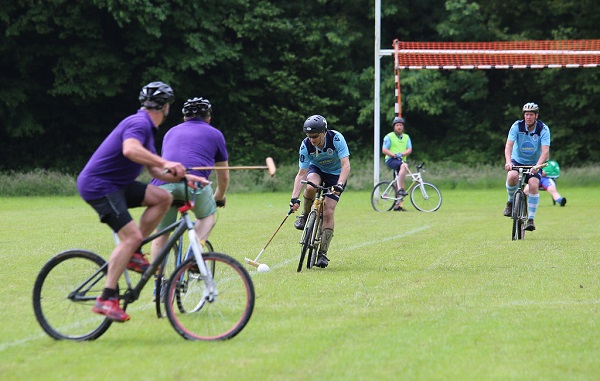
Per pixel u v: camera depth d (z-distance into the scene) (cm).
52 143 10419
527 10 11094
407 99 10681
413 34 11475
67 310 1892
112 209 1853
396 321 2052
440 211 5947
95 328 1888
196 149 2294
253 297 1870
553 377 1548
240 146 10831
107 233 4328
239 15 10219
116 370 1605
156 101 1884
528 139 3975
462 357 1692
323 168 3044
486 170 9612
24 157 10238
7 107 9762
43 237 4122
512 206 3975
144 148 1848
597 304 2270
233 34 10556
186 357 1708
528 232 4328
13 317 2134
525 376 1552
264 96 10981
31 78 9881
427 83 10681
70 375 1573
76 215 5578
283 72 10650
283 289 2541
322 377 1547
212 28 9819
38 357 1717
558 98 10969
